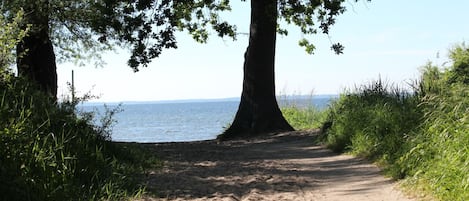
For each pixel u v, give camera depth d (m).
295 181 8.68
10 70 8.73
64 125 8.34
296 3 21.55
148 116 112.62
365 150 10.86
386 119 11.12
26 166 6.02
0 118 6.82
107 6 19.41
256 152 14.12
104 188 7.08
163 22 19.72
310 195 7.51
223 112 122.88
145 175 9.00
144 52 19.61
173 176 9.17
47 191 5.84
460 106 7.64
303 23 25.34
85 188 6.87
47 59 19.67
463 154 6.37
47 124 7.86
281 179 8.88
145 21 19.62
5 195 5.48
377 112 12.03
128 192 7.39
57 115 8.64
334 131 13.72
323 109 26.06
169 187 8.09
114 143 10.20
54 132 7.94
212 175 9.42
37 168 6.07
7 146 6.09
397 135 9.73
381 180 8.20
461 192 5.95
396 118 10.74
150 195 7.40
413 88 12.60
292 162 11.45
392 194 7.16
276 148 15.15
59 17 19.97
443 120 7.77
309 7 22.59
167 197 7.36
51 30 20.86
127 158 9.95
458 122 7.23
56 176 6.25
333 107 17.02
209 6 24.75
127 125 63.34
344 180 8.60
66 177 6.47
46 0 18.47
